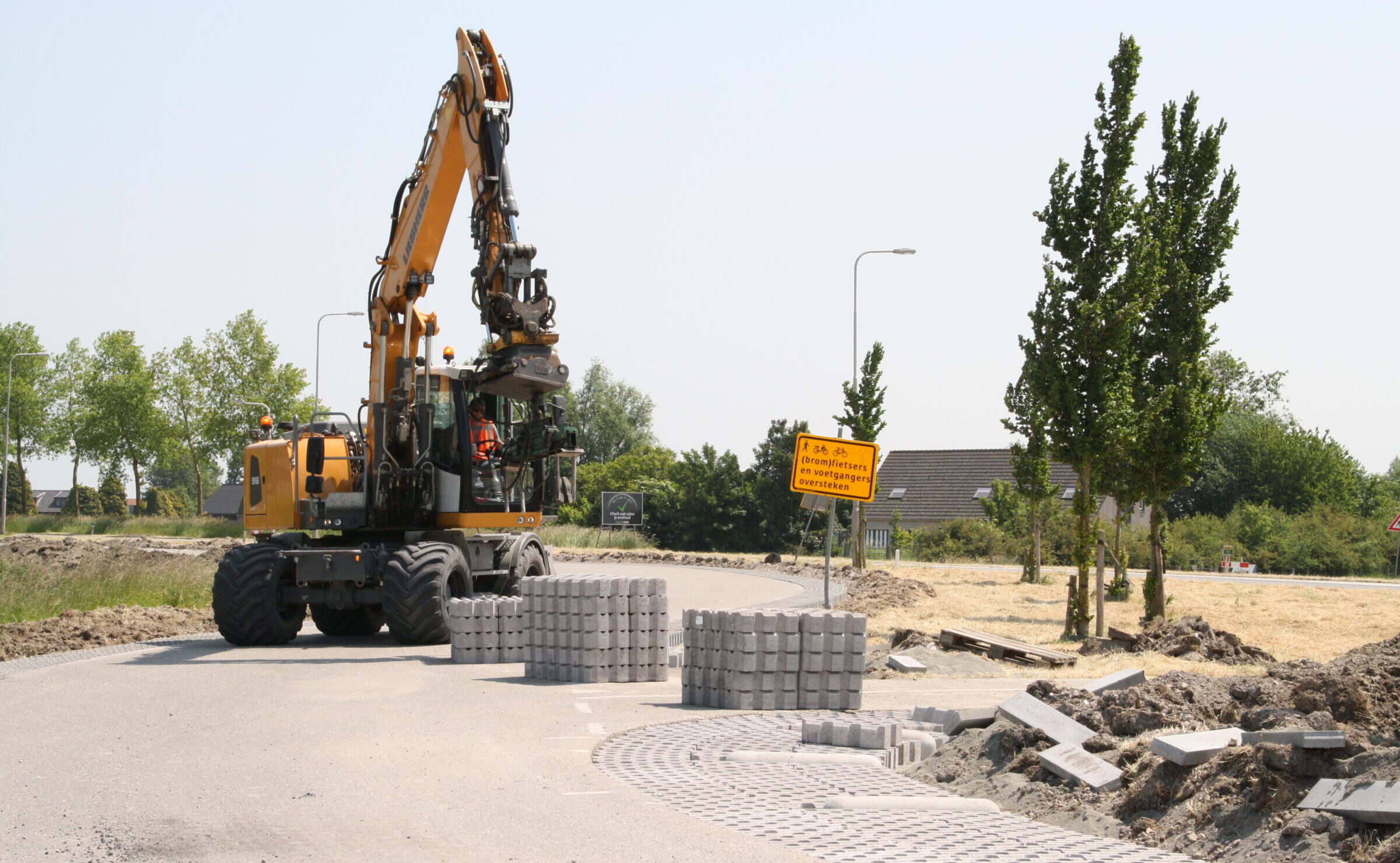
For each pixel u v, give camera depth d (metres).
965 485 76.31
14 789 8.09
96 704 11.86
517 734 10.30
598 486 83.81
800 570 39.59
